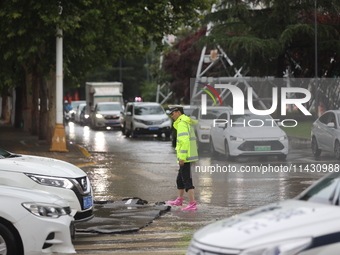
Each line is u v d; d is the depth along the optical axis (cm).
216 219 2462
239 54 10094
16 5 5041
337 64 8725
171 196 3089
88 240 2072
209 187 3397
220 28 8800
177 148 2694
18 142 6431
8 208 1591
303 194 1341
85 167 4416
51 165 2139
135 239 2080
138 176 3897
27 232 1590
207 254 1081
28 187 2003
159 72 14138
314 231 1057
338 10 8406
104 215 2553
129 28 6344
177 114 2716
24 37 5269
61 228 1638
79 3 5269
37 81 7694
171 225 2348
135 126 8044
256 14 8944
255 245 1042
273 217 1150
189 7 5984
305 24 7994
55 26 5191
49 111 6078
